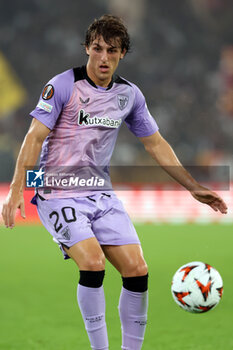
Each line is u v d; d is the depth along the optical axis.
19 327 17.56
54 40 82.62
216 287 12.27
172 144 75.62
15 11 84.81
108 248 12.08
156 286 24.08
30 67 80.12
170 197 50.16
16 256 32.97
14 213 11.60
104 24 11.79
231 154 73.31
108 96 12.38
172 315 19.02
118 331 17.00
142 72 83.06
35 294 22.70
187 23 90.31
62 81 12.07
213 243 37.06
